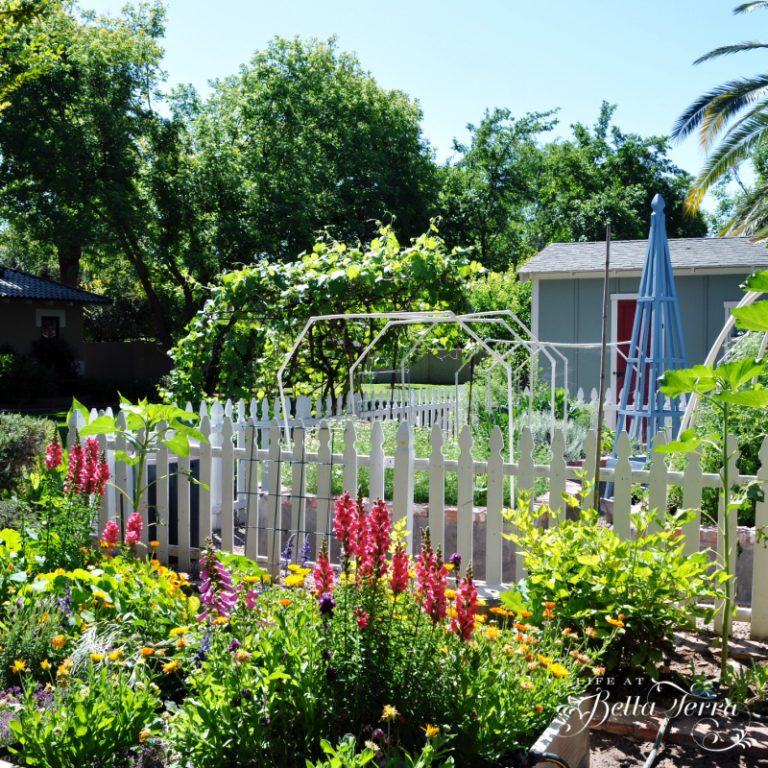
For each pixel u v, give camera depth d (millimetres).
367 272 10422
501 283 22906
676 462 6773
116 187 25656
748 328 4117
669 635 3994
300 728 2869
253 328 10406
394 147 30984
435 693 2902
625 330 17125
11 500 5500
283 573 4578
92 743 2760
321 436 5656
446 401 13141
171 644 3506
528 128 41125
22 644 3523
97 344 29469
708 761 3471
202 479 6105
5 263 45625
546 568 4098
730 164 14586
